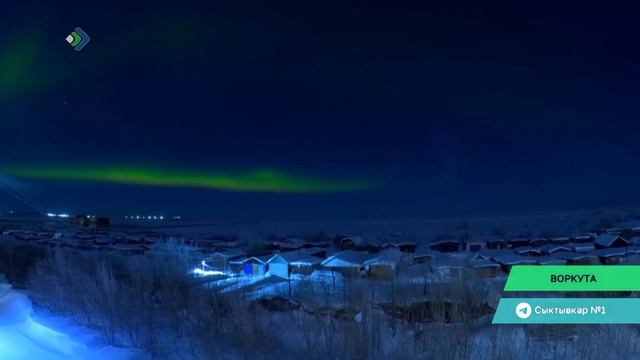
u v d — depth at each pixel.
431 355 12.94
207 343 13.03
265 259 43.47
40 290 18.66
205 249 58.94
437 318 14.08
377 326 13.64
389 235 101.38
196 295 18.72
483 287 16.98
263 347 12.73
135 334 13.96
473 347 13.68
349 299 15.68
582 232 84.50
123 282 21.67
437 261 33.84
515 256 43.22
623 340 14.67
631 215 104.94
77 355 11.62
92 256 32.00
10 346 10.48
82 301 16.64
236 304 14.80
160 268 26.03
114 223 163.50
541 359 13.55
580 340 14.73
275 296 19.25
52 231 104.81
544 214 145.88
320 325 14.04
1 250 41.06
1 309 12.53
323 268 41.44
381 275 26.03
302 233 108.06
